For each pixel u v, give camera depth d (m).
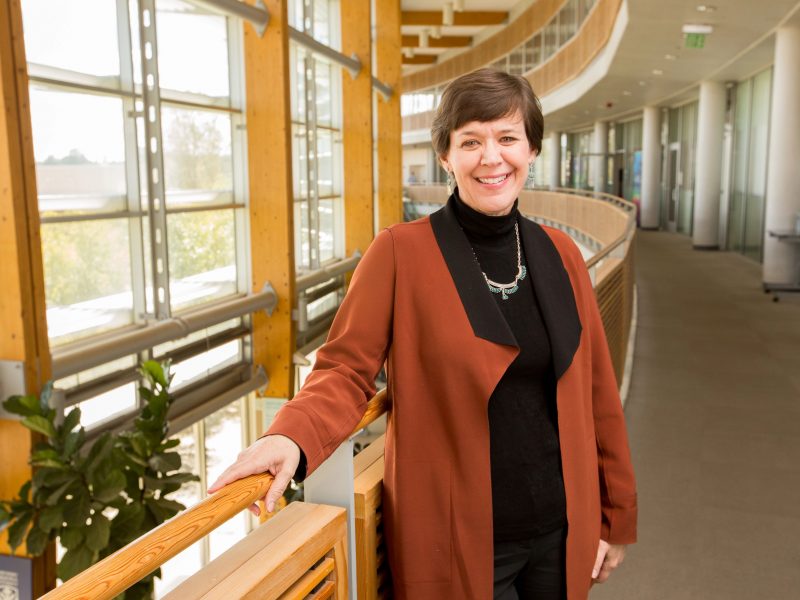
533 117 1.37
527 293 1.42
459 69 34.19
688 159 23.58
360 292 1.36
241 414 9.85
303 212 12.22
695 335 9.00
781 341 8.67
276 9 8.88
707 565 3.77
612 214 15.06
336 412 1.22
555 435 1.43
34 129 6.00
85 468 4.78
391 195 17.86
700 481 4.81
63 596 0.75
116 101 6.90
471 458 1.34
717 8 10.84
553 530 1.43
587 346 1.50
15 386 5.00
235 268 9.50
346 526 1.32
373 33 17.56
